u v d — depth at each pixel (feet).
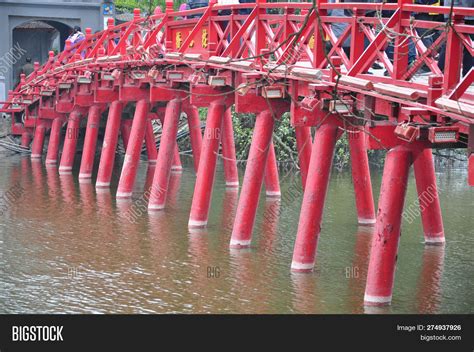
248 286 39.55
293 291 38.63
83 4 101.65
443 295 37.91
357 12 37.42
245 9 54.95
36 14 99.81
